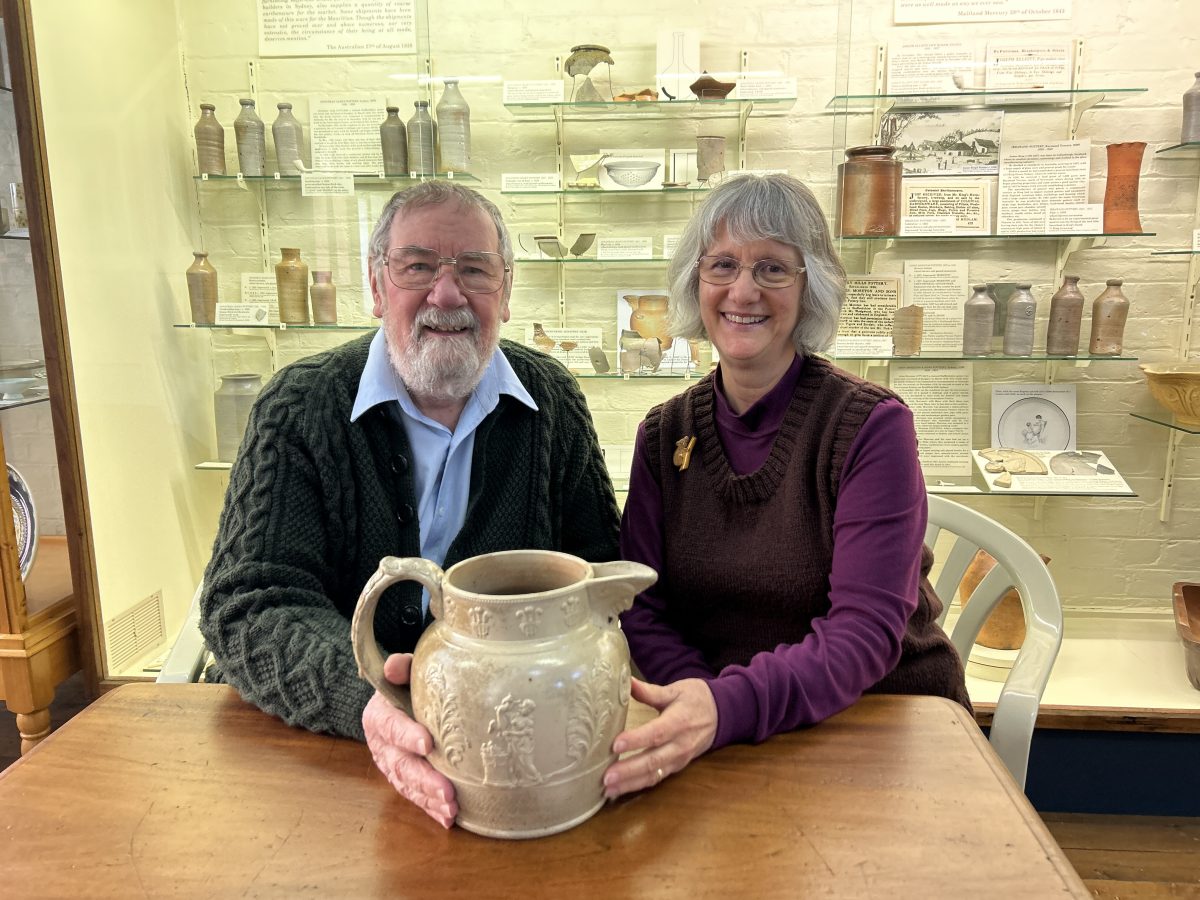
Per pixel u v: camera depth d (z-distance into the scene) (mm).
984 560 2334
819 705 888
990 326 2355
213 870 661
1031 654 1182
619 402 2613
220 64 2549
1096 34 2363
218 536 1101
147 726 896
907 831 705
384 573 685
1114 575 2586
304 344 2701
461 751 666
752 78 2373
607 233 2592
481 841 695
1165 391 2279
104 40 2188
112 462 2209
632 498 1286
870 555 1034
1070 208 2316
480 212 1155
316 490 1121
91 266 2137
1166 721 1986
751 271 1131
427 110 2430
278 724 901
